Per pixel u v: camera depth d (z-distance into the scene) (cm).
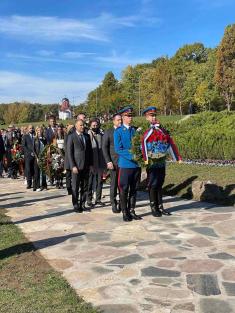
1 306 447
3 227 805
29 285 505
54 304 448
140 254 612
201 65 7319
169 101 6894
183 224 779
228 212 865
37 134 1359
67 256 616
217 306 438
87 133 963
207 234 705
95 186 1023
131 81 8831
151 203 852
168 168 1391
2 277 535
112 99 8319
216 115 1966
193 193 1030
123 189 820
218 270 538
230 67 6228
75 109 9475
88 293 481
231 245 641
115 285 501
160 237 697
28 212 956
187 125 1998
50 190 1323
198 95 6919
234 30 6175
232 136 1441
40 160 1307
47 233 754
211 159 1518
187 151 1587
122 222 816
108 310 436
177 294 470
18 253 634
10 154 1844
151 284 500
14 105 10388
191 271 537
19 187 1453
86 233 744
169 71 6919
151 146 818
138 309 437
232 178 1130
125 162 820
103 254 619
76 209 934
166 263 570
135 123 1850
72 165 924
